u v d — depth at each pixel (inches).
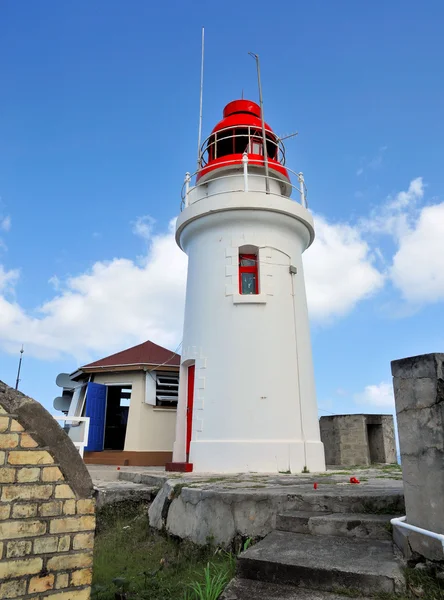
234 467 456.8
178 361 690.8
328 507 234.2
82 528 153.6
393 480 340.2
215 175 595.8
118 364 678.5
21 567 141.3
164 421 671.8
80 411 714.2
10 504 143.0
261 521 239.5
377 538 203.3
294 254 548.7
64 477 154.1
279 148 627.5
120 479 478.9
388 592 158.9
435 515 168.9
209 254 539.2
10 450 146.0
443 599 153.7
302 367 510.6
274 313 509.4
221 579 184.1
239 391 480.4
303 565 172.7
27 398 152.9
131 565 243.9
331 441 719.7
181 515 278.4
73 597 147.5
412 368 185.2
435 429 172.4
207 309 520.1
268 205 526.9
